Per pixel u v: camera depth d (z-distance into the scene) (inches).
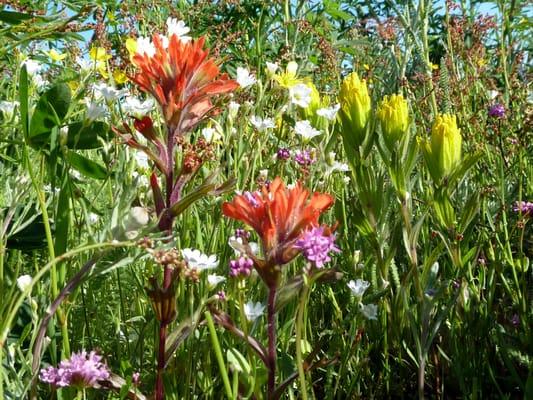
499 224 91.8
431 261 68.2
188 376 62.0
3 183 76.5
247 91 99.4
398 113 70.2
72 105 70.9
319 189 89.0
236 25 206.8
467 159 72.2
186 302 65.7
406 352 80.9
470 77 159.5
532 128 105.2
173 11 155.2
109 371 53.3
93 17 109.4
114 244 47.5
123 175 63.2
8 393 49.9
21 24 90.8
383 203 73.0
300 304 47.5
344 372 72.3
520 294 80.5
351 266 80.5
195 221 81.7
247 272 55.4
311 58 210.5
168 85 57.1
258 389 55.0
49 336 57.2
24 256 86.5
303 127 96.5
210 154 74.2
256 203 50.4
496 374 77.6
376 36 226.4
